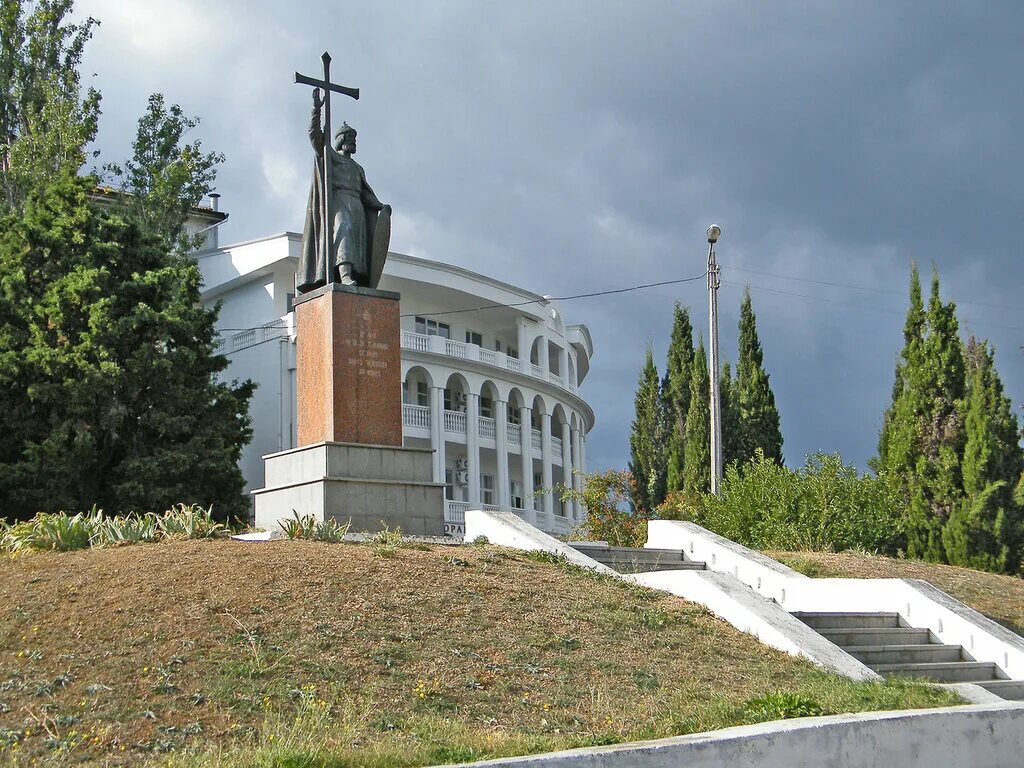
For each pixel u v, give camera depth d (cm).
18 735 904
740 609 1399
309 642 1134
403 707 1026
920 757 995
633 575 1559
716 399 3209
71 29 3959
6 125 3897
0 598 1216
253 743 910
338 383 1792
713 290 3262
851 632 1478
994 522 2653
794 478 2559
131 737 909
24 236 3173
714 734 898
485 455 5034
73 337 3114
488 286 5009
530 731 998
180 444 3150
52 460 2934
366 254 1911
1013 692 1370
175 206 4059
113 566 1326
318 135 1914
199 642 1105
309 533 1594
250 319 4631
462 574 1420
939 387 2794
